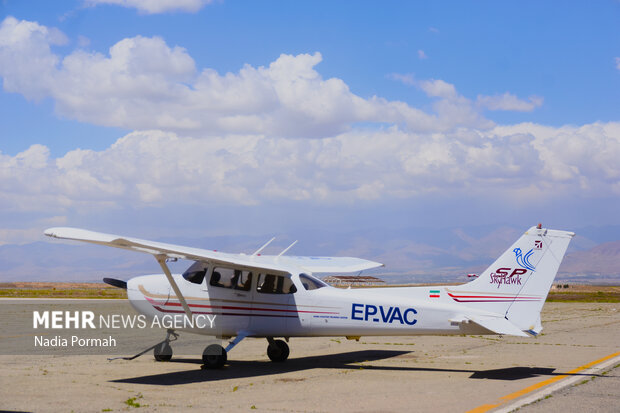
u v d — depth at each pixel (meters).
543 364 13.19
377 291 12.84
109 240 9.91
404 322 12.40
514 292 12.20
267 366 12.95
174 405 8.64
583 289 160.00
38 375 11.17
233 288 12.96
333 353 15.21
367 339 18.56
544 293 12.09
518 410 8.28
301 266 14.77
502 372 12.00
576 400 8.97
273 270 12.87
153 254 11.52
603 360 13.78
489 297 12.27
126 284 13.49
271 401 8.98
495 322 11.74
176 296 12.99
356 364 13.30
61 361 13.09
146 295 13.14
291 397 9.31
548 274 12.12
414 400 9.06
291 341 17.83
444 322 12.27
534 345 17.14
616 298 69.25
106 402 8.79
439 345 17.05
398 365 13.12
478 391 9.81
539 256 12.18
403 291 12.77
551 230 12.20
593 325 24.27
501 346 16.84
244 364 13.23
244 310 12.93
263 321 12.88
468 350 15.95
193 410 8.30
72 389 9.81
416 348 16.33
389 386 10.34
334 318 12.66
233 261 12.02
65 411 8.15
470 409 8.38
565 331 21.53
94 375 11.30
